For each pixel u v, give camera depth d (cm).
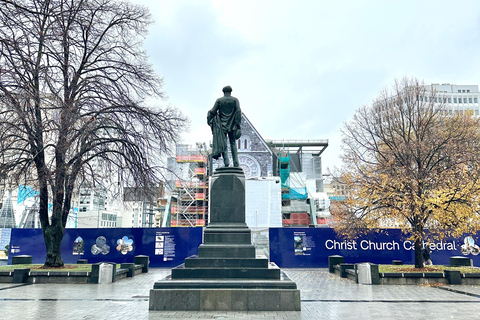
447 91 9725
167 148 2108
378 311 1080
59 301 1236
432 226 2066
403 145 2189
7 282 1730
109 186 2112
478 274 1727
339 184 2408
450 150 2000
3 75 1227
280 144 8469
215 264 1120
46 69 1530
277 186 5653
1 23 1183
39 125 1633
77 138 1861
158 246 2667
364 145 2306
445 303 1230
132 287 1593
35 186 1825
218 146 1332
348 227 2153
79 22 1836
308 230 2694
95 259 2653
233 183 1243
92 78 2077
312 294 1428
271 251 2673
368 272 1759
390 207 2009
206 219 5984
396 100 2270
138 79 2119
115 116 2008
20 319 955
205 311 1020
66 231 2680
